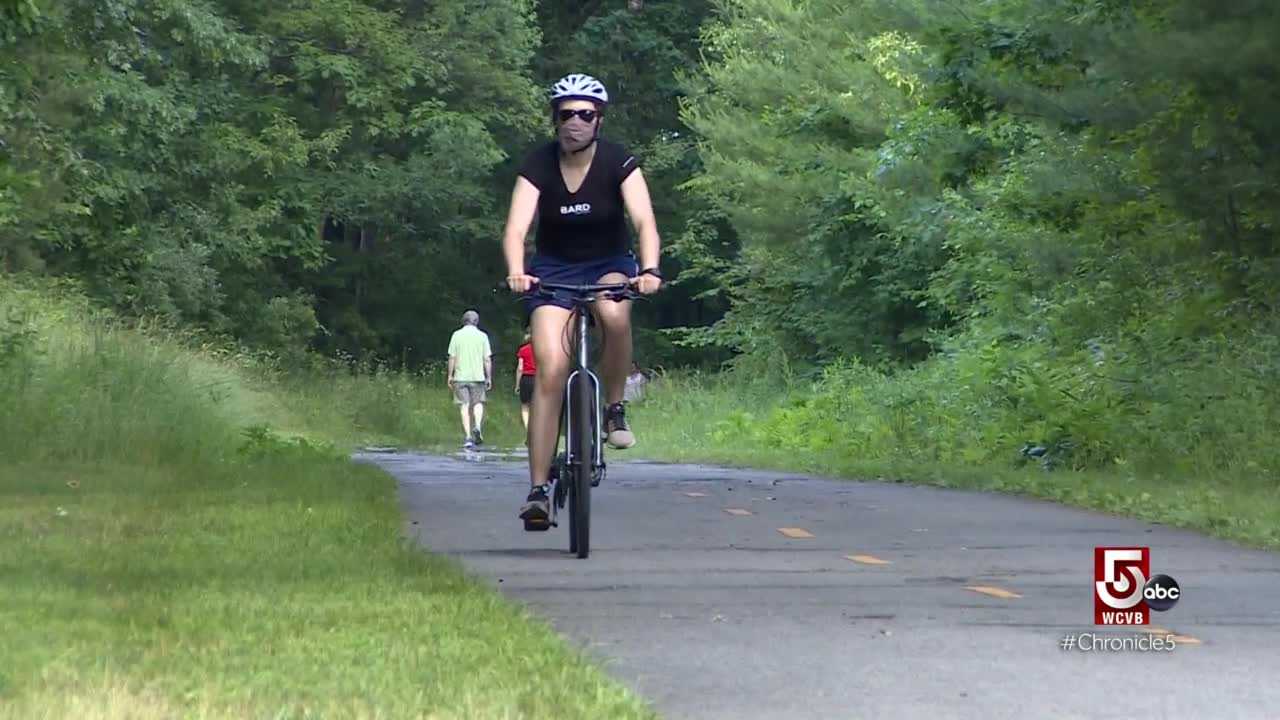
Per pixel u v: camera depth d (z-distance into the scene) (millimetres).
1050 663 9070
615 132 88188
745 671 8805
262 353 58531
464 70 74062
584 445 14016
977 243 40562
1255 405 25641
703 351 93312
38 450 24438
